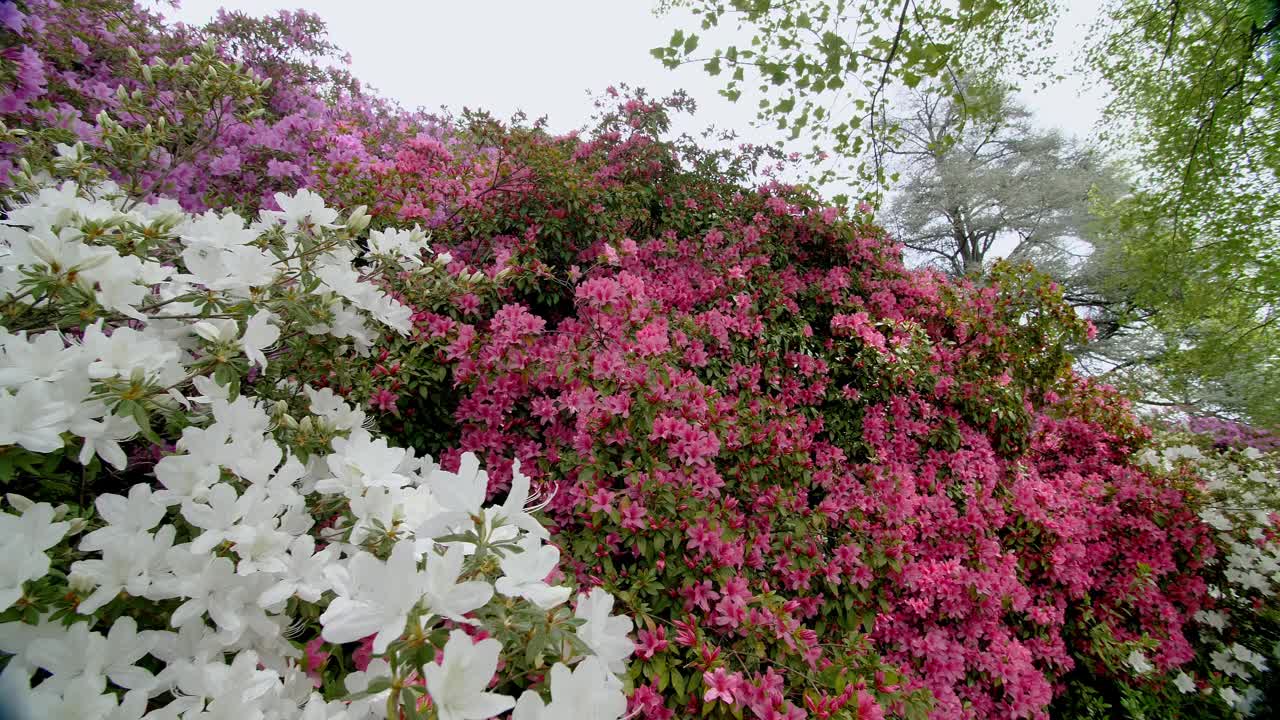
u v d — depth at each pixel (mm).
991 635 2730
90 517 1075
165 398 1139
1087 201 11812
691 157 4316
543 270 2941
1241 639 3496
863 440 3309
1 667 881
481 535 880
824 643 2344
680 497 2100
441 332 2525
